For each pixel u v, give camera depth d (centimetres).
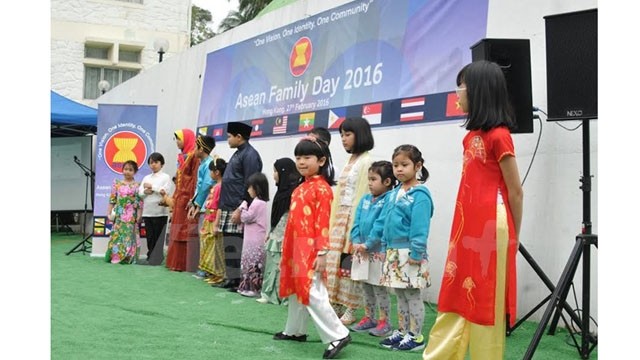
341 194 450
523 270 442
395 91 562
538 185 436
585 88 334
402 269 368
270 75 761
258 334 403
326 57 660
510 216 274
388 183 409
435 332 286
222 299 533
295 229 363
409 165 377
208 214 634
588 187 337
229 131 612
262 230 562
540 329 306
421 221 364
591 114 331
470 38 493
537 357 343
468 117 282
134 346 362
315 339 392
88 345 362
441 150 509
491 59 364
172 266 717
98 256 820
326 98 655
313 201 363
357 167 445
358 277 409
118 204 774
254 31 803
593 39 332
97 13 1259
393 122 560
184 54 970
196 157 723
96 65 1266
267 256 523
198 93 923
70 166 1088
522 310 440
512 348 363
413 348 363
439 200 508
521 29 455
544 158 434
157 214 772
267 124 756
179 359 335
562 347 363
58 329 403
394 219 374
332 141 637
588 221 336
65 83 1243
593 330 396
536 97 441
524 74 365
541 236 432
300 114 696
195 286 604
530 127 365
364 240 412
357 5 619
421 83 534
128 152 832
